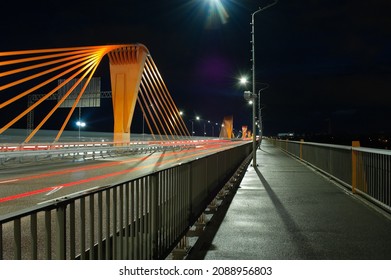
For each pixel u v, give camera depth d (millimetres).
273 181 14898
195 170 7375
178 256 5930
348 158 12258
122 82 46781
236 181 14547
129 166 24172
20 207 10156
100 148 35188
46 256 2801
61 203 2920
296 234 6953
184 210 6441
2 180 16547
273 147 62500
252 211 9078
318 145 18297
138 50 46656
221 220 8164
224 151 12008
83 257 3297
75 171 20766
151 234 4824
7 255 5477
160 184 5223
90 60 45812
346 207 9531
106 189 3670
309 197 11086
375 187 9461
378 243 6332
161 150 52906
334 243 6352
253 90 22812
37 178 17297
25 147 34750
